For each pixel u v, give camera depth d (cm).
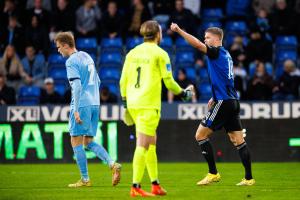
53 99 5831
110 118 5216
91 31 6738
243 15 6969
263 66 6084
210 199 2842
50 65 6556
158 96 2925
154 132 2928
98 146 3412
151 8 7131
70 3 6756
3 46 6681
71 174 4253
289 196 2959
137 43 6619
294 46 6819
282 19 6850
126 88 2995
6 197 2972
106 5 7012
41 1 6712
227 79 3272
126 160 5209
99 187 3384
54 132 5231
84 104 3359
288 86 5991
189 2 6988
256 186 3384
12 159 5228
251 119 5200
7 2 6719
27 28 6581
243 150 3378
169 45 6656
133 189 2912
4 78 5953
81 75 3359
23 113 5253
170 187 3375
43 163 5219
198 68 6475
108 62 6562
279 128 5188
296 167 4700
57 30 6706
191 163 5159
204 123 3325
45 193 3130
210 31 3297
